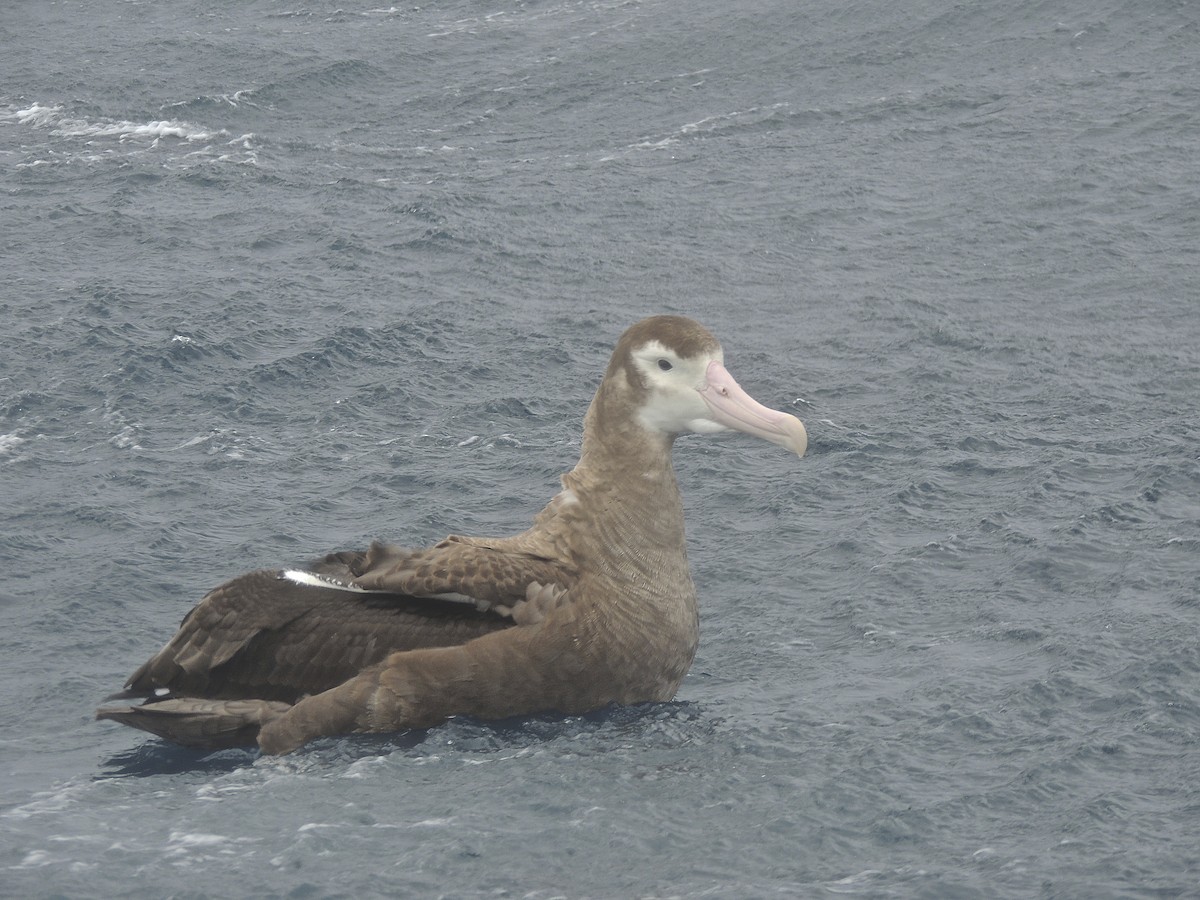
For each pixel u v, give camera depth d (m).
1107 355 22.23
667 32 42.03
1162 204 29.03
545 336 22.72
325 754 10.74
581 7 45.22
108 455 17.84
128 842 9.34
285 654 11.14
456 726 11.02
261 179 31.52
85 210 28.78
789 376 21.30
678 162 32.91
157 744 11.39
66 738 11.55
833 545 15.34
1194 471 17.19
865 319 23.91
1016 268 26.36
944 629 13.41
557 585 11.12
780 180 31.34
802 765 10.65
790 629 13.51
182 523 15.97
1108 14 39.16
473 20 44.94
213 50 42.34
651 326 11.52
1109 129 32.97
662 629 11.39
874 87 37.06
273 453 18.06
